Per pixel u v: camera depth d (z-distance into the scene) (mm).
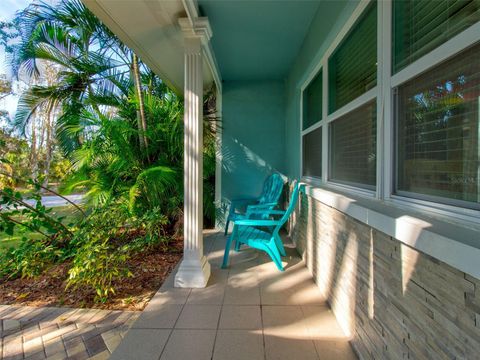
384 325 1366
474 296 832
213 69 3740
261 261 3291
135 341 1810
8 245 3779
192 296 2416
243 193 4922
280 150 4898
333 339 1821
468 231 973
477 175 998
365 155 1906
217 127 4914
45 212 3354
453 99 1109
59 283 2809
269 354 1677
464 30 1029
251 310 2186
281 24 3059
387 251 1344
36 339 1870
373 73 1787
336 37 2363
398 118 1500
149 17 2422
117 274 2602
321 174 2904
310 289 2547
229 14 2854
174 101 4445
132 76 4512
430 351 1030
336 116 2422
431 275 1027
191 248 2664
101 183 3834
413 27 1365
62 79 4504
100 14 2355
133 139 4234
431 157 1237
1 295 2572
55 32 4203
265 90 4910
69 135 4344
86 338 1870
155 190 3789
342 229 1962
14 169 4676
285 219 2996
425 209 1257
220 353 1688
